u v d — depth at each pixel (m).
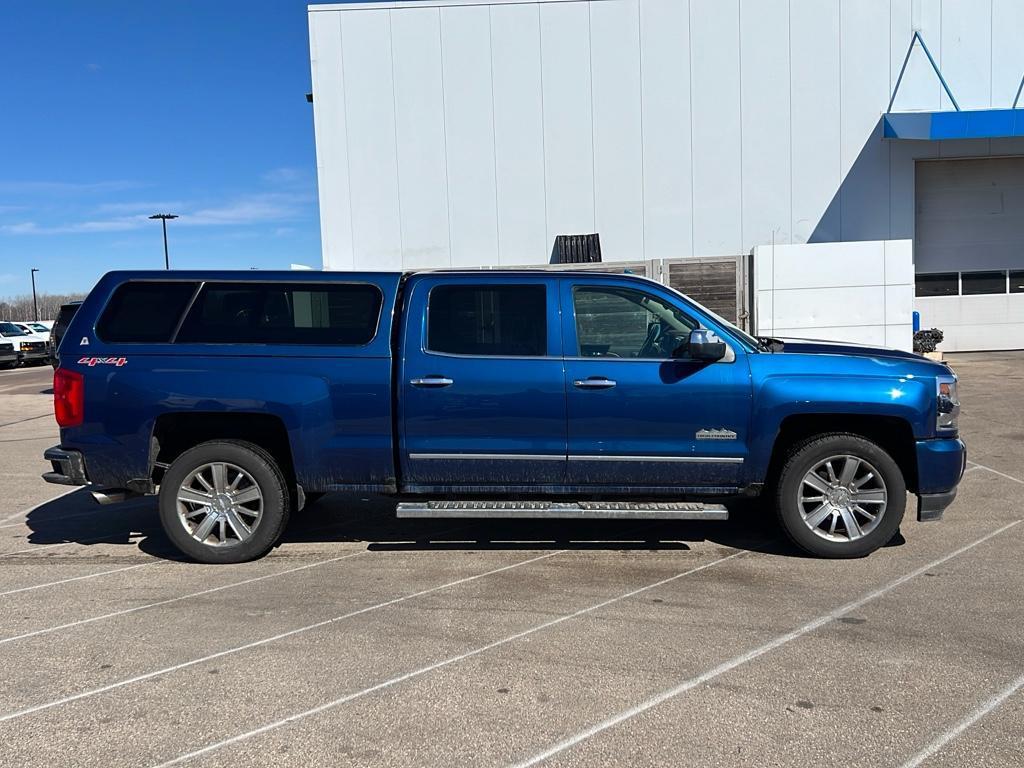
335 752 3.05
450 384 5.20
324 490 5.41
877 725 3.18
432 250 17.02
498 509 5.16
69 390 5.31
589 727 3.20
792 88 16.47
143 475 5.36
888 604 4.46
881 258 14.17
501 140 16.77
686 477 5.25
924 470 5.14
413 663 3.82
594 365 5.20
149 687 3.60
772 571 5.09
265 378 5.25
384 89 16.72
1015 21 16.22
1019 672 3.61
